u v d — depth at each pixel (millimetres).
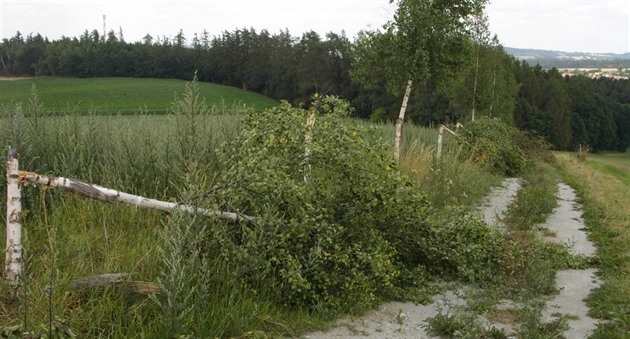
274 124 6172
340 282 5535
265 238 5352
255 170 5539
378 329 5191
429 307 5895
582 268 7441
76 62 83812
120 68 87062
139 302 4660
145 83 76688
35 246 5375
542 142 24531
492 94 29562
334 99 6562
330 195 6195
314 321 5156
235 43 85062
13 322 4074
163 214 6312
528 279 6477
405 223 6586
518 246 7000
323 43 64188
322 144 6070
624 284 6508
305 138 6121
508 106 37594
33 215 6055
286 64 70125
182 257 4809
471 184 13570
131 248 5531
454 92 29078
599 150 85500
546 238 9172
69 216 6066
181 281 4520
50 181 4695
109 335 4215
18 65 83250
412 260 6902
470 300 5660
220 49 86562
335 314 5355
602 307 5824
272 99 70625
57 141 7418
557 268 7352
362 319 5418
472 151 17906
